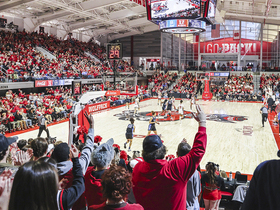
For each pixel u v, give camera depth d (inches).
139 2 1014.4
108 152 102.8
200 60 1772.9
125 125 660.7
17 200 55.8
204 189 189.3
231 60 1734.7
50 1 852.0
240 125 670.5
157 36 1724.9
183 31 768.3
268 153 431.5
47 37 1273.4
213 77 1421.0
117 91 498.0
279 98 980.6
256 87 1478.8
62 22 1344.7
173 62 1820.9
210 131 600.7
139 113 861.8
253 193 63.7
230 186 235.8
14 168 79.3
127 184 67.2
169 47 1807.3
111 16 1249.4
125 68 1574.8
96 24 1398.9
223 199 233.6
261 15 1238.9
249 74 1501.0
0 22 1083.3
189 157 86.6
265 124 685.3
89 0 977.5
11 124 574.6
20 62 955.3
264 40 1636.3
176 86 1481.3
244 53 1674.5
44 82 900.0
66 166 98.5
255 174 64.2
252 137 544.7
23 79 832.9
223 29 1674.5
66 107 769.6
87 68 1277.1
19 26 1177.4
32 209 55.1
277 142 505.0
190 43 1770.4
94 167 110.3
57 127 634.2
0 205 71.5
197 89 1462.8
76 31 1537.9
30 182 55.2
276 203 58.9
